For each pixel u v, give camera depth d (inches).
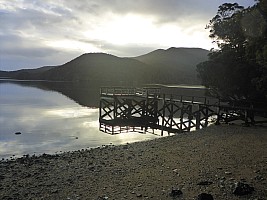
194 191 386.9
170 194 378.0
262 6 1112.8
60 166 562.9
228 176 443.2
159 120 1547.7
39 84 6097.4
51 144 908.0
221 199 353.7
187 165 521.0
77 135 1073.5
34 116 1569.9
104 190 410.6
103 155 657.6
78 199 378.6
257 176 433.4
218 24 1572.3
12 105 2106.3
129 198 375.6
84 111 1861.5
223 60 1445.6
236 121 1229.1
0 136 1022.4
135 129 1253.7
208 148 667.4
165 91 3754.9
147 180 446.3
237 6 1592.0
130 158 609.9
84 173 503.8
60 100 2598.4
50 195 398.0
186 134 912.3
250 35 1198.3
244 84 1382.9
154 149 697.0
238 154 591.8
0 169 549.3
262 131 904.9
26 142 932.0
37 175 501.7
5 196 394.9
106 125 1334.9
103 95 1526.8
